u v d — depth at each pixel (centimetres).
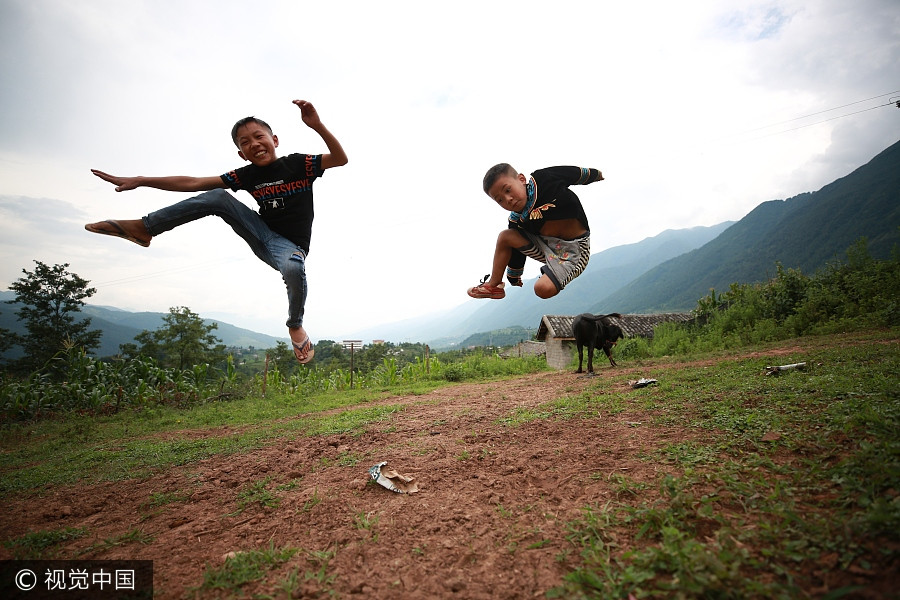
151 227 306
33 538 339
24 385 1226
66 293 4112
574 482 345
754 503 259
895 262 1628
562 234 361
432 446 502
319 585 238
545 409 661
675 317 2781
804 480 276
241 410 1130
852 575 180
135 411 1202
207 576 254
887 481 240
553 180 353
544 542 259
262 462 520
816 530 214
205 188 335
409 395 1216
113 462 604
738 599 175
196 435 809
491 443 492
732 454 351
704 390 629
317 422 802
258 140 330
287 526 325
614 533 255
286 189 337
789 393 507
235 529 332
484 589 223
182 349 4338
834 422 364
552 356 2650
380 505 346
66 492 477
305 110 304
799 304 1686
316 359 5366
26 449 808
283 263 324
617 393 724
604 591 201
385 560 261
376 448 532
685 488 290
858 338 1115
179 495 422
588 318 1277
